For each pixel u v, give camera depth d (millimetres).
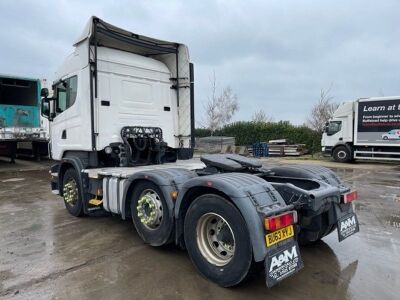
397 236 5387
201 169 5449
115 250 4801
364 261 4375
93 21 5941
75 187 6613
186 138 7348
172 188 4379
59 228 5887
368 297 3457
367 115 19375
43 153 16828
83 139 6250
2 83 14969
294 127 30000
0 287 3721
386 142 18891
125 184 5020
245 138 32125
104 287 3701
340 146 20500
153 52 7367
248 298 3461
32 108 15789
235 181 3676
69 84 6648
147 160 6668
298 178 4809
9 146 15820
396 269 4129
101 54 6230
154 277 3939
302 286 3707
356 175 13898
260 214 3400
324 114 34719
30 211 7184
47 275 4008
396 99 18438
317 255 4578
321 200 3998
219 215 3678
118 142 6363
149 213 4676
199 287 3695
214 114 36094
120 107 6438
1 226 6055
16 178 12141
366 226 5953
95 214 6594
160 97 7109
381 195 9008
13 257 4570
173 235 4441
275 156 26281
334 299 3428
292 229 3611
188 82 7223
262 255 3314
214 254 3875
